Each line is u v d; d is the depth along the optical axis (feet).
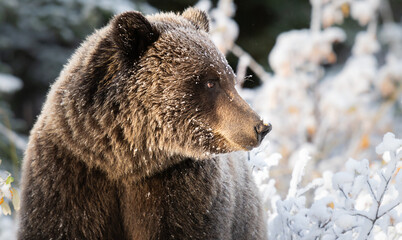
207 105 28.17
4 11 87.71
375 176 36.22
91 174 28.60
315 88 67.46
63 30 87.04
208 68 28.04
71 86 28.37
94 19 86.07
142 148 28.37
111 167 28.53
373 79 70.85
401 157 31.14
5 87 78.33
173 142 28.32
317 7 66.80
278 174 56.44
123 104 27.91
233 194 30.53
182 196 28.76
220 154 29.66
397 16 128.16
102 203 29.01
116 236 29.86
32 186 28.14
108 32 29.04
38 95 99.04
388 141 30.42
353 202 31.55
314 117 66.33
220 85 28.40
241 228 32.12
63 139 28.12
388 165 30.99
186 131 28.22
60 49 98.94
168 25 29.35
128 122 28.07
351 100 65.92
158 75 27.99
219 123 28.30
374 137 67.62
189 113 28.07
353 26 110.93
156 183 28.99
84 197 28.53
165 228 28.86
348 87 68.90
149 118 28.12
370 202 35.58
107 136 28.09
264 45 109.40
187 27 29.73
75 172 28.30
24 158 29.86
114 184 29.14
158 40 28.43
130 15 27.89
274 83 64.44
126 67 28.04
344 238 31.55
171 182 28.86
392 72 70.38
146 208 29.09
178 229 28.73
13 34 95.45
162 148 28.37
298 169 36.96
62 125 28.14
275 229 34.68
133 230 29.66
